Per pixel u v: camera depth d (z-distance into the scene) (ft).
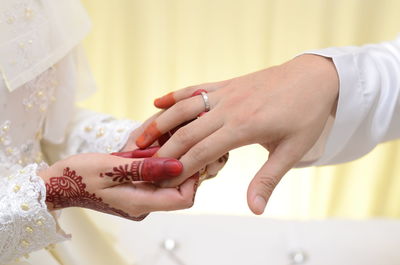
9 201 2.35
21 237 2.40
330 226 3.64
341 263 3.34
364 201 5.49
